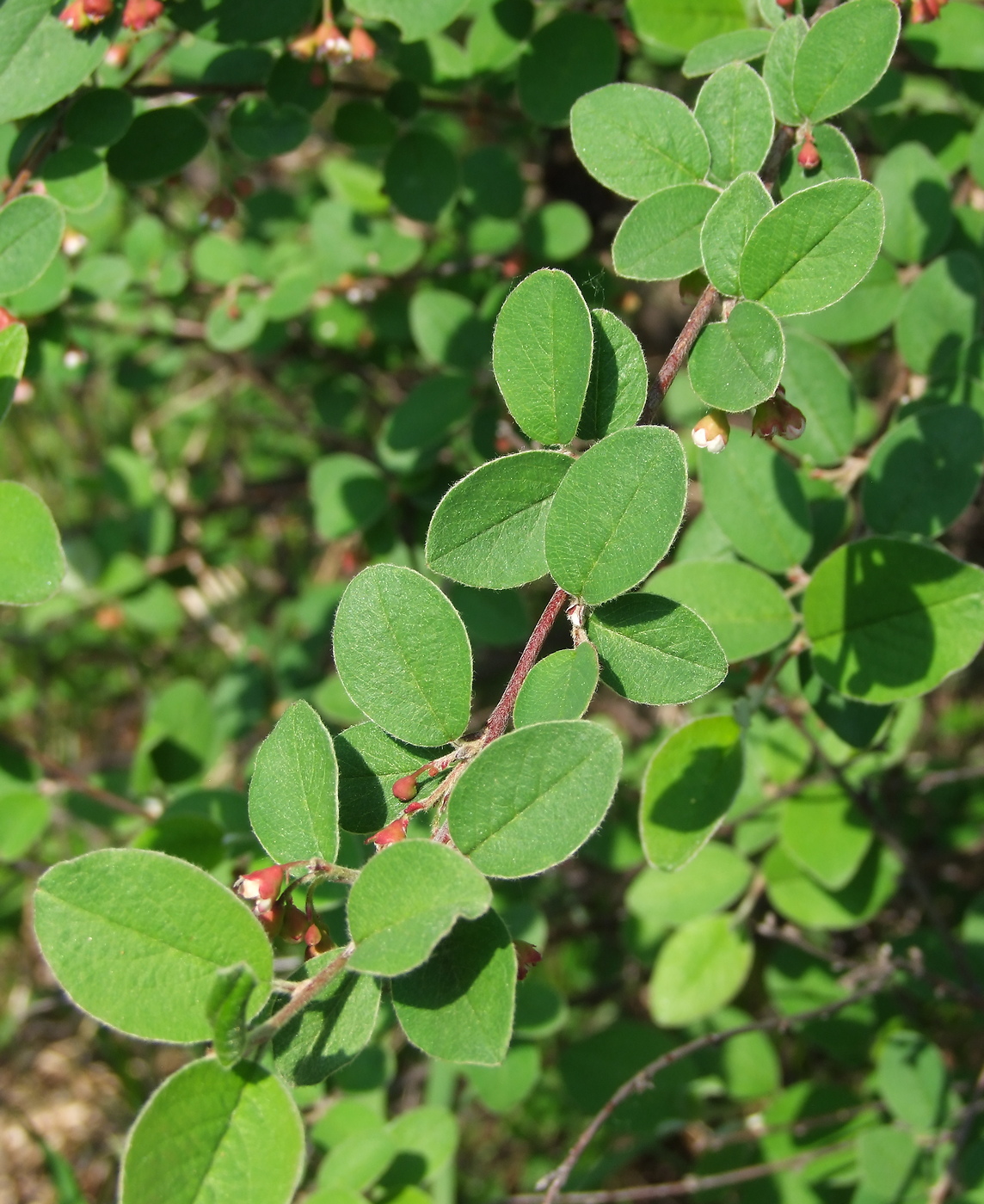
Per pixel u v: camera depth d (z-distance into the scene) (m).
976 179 0.44
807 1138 0.47
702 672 0.31
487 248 0.49
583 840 0.30
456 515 0.31
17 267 0.36
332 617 0.59
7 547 0.33
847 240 0.32
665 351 0.62
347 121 0.45
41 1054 0.68
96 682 0.78
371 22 0.42
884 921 0.56
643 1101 0.48
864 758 0.46
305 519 0.74
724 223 0.32
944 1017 0.53
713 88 0.34
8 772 0.49
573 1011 0.62
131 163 0.40
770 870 0.46
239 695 0.63
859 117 0.47
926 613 0.36
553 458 0.31
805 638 0.37
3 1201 0.65
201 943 0.30
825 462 0.41
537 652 0.31
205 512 0.70
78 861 0.30
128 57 0.42
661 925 0.52
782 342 0.31
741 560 0.41
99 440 0.78
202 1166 0.28
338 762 0.32
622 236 0.34
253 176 0.76
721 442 0.33
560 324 0.31
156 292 0.59
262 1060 0.30
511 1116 0.61
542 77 0.42
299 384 0.68
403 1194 0.42
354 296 0.54
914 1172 0.43
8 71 0.37
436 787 0.32
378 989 0.30
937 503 0.38
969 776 0.56
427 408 0.48
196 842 0.40
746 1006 0.58
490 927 0.30
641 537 0.31
